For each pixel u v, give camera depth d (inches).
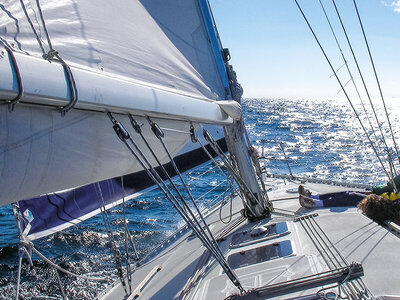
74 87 61.9
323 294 103.0
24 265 433.7
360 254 130.6
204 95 119.7
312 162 1321.4
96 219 601.0
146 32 109.0
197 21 150.3
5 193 61.6
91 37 84.6
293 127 2839.6
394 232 152.8
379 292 107.3
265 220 189.9
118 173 86.8
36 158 63.2
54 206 126.4
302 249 140.5
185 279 146.3
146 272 177.8
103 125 75.7
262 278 122.0
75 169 72.1
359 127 2827.3
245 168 181.3
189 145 185.3
